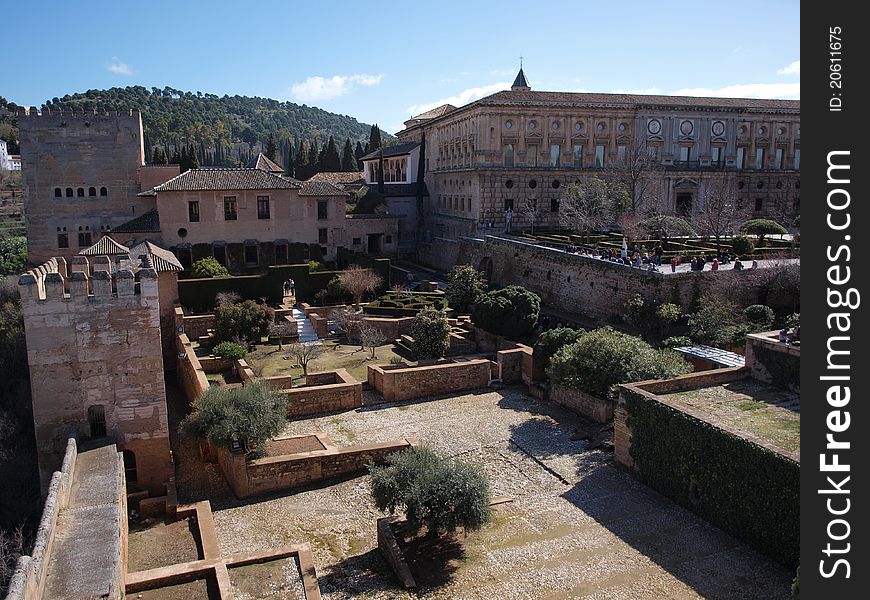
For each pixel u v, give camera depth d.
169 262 54.66
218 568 21.34
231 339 50.91
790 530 21.97
